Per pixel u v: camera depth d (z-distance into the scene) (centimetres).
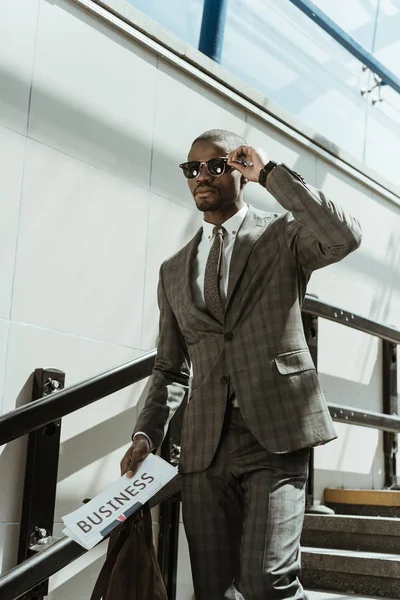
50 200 296
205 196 203
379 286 477
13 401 273
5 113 285
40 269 288
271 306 194
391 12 528
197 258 214
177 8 396
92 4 321
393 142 529
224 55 411
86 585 290
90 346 302
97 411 302
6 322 275
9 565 263
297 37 459
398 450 471
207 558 192
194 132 363
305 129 428
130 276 323
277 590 174
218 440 193
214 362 199
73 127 309
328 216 179
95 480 298
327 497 407
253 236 202
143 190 334
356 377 447
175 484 284
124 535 193
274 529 179
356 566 299
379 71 504
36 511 267
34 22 300
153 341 330
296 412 188
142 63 342
